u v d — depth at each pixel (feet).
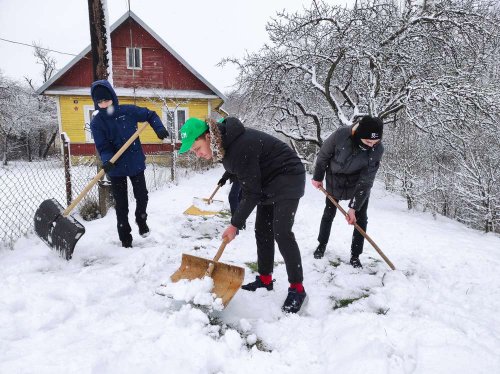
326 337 7.11
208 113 52.24
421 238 14.74
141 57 50.55
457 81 26.99
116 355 6.14
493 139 27.55
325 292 9.28
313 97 36.19
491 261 11.95
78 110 49.37
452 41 29.17
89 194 16.62
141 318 7.54
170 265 10.77
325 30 30.99
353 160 9.71
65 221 10.11
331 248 12.80
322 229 11.43
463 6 28.53
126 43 49.85
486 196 23.39
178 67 51.55
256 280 9.27
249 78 33.53
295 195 7.78
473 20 28.45
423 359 6.25
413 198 25.62
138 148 11.48
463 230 19.86
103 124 10.89
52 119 73.31
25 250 11.19
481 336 7.07
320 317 8.16
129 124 11.16
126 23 49.37
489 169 24.41
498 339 6.98
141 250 11.25
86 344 6.42
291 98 33.19
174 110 51.55
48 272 9.58
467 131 28.25
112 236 12.62
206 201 15.48
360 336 6.87
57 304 7.63
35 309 7.52
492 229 23.76
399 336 6.95
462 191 24.36
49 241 10.64
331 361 6.39
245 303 8.32
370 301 8.77
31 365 5.73
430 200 26.07
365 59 28.96
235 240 13.26
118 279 9.18
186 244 12.61
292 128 36.14
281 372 6.16
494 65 30.04
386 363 6.00
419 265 11.50
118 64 50.19
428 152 29.22
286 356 6.59
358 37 28.71
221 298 7.49
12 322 7.02
